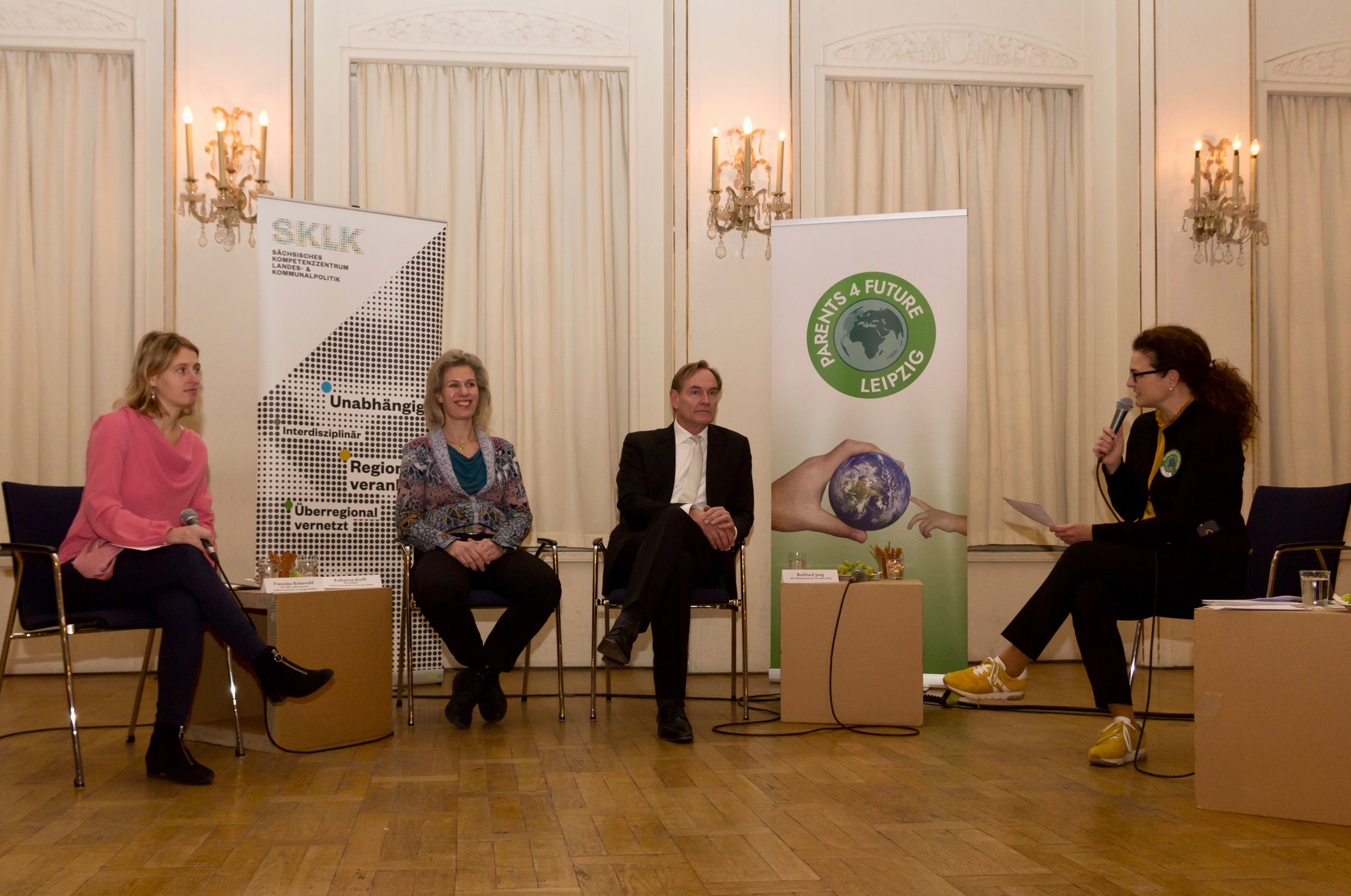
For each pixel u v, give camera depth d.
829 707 3.02
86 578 2.46
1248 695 2.04
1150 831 1.90
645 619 2.80
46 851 1.75
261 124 4.13
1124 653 2.73
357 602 2.75
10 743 2.76
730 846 1.78
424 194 4.50
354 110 4.52
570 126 4.59
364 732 2.75
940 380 3.77
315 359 3.58
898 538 3.75
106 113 4.31
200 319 4.16
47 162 4.27
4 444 4.18
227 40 4.22
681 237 4.40
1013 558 4.58
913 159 4.73
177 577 2.38
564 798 2.12
